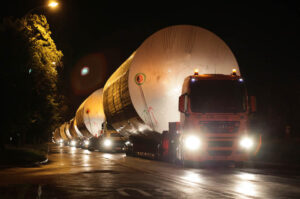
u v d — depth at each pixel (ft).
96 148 146.82
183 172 57.36
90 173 56.59
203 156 58.80
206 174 54.29
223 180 46.93
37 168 68.64
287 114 103.55
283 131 103.45
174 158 70.38
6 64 91.45
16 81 94.07
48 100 116.06
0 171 62.69
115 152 139.23
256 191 37.81
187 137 59.52
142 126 75.51
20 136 163.12
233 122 59.47
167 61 71.92
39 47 103.65
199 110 59.31
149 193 36.81
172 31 71.97
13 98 93.76
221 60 71.67
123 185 42.68
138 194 36.32
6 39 92.22
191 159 59.21
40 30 102.99
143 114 72.13
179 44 72.02
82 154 124.16
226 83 60.39
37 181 47.73
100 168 65.36
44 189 40.40
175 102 71.87
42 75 106.63
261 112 109.81
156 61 71.92
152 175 53.01
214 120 59.21
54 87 120.67
